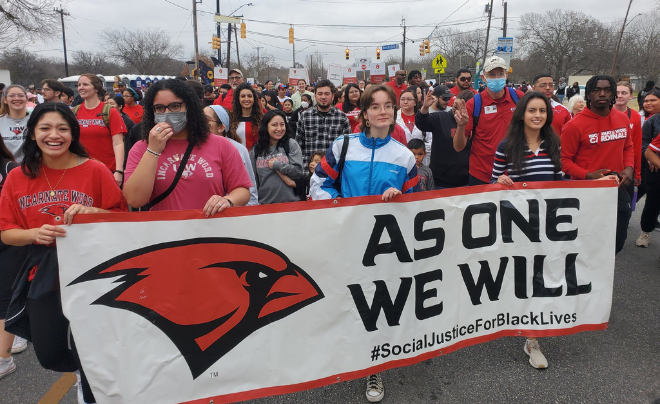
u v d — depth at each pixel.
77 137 2.28
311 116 5.22
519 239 2.94
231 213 2.33
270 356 2.44
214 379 2.36
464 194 2.80
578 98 5.52
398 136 4.83
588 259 3.05
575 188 2.99
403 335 2.71
